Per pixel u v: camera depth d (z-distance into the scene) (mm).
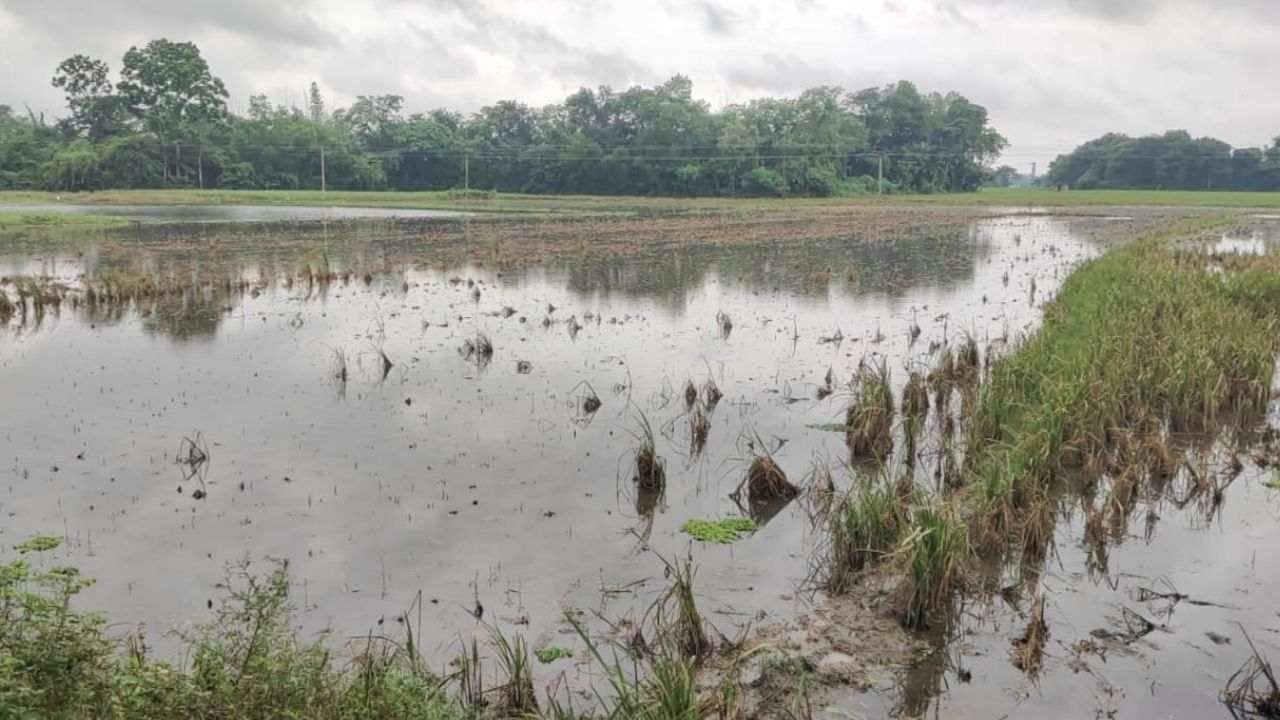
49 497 9844
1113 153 145750
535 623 7457
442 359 16531
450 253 36656
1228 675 6770
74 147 102125
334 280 27562
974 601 7910
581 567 8430
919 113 127250
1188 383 12797
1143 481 10344
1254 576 8305
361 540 8891
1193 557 8711
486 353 16906
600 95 127688
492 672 6762
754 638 7301
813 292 25734
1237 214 70625
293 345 17703
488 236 46281
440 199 101250
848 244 41969
